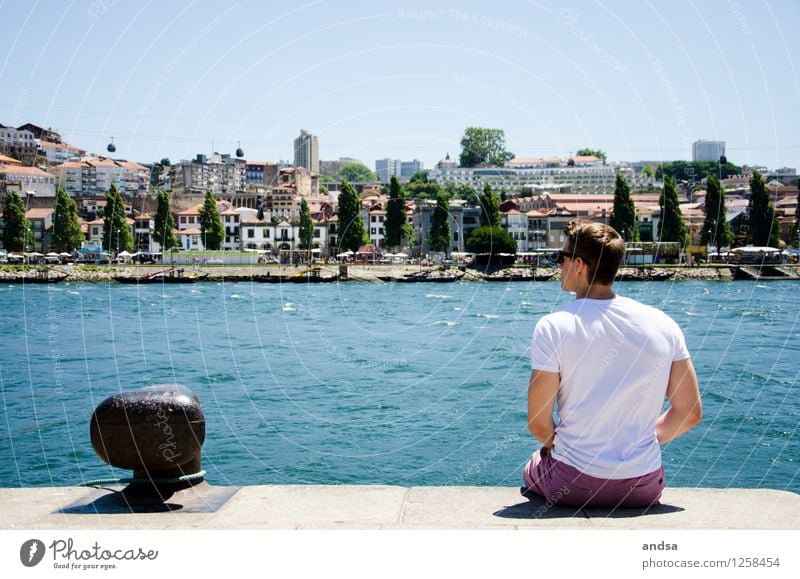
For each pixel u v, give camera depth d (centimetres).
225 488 519
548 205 11775
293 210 14375
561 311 434
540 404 430
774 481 1392
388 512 455
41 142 16738
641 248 9450
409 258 11650
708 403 2106
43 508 484
